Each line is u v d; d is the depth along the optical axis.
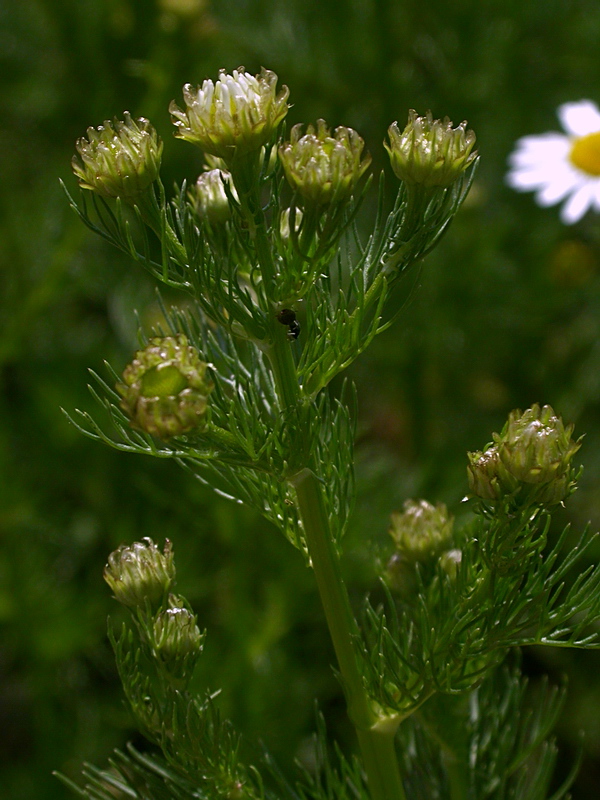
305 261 0.19
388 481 0.40
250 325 0.19
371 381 0.47
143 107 0.41
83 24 0.45
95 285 0.44
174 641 0.20
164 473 0.41
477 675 0.19
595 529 0.41
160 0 0.40
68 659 0.40
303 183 0.18
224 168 0.20
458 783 0.22
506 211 0.50
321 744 0.22
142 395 0.18
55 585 0.40
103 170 0.18
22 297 0.42
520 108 0.50
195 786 0.21
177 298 0.42
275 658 0.38
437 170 0.18
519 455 0.18
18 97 0.48
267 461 0.19
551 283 0.47
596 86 0.50
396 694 0.20
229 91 0.18
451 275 0.45
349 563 0.37
